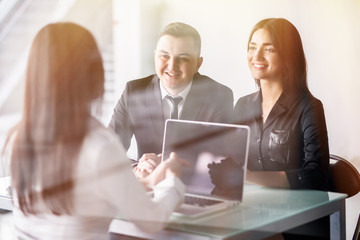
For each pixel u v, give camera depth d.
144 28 2.43
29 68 1.18
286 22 2.20
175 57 2.34
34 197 1.17
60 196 1.15
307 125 1.99
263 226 1.33
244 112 2.14
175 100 2.27
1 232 1.43
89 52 1.19
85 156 1.14
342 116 2.29
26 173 1.16
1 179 1.68
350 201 2.29
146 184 1.46
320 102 2.05
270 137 2.00
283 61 2.14
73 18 2.42
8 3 2.30
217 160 1.54
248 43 2.24
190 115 2.30
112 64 2.46
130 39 2.46
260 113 2.10
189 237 1.26
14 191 1.21
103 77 1.22
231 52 2.29
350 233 2.29
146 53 2.43
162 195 1.30
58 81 1.14
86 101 1.17
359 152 2.27
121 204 1.16
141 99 2.33
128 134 2.31
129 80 2.43
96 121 1.19
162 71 2.36
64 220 1.16
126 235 1.41
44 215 1.17
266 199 1.62
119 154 1.18
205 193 1.54
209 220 1.36
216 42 2.36
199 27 2.36
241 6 2.27
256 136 2.04
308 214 1.51
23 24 2.30
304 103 2.04
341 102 2.28
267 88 2.13
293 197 1.66
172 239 1.30
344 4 2.25
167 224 1.29
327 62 2.27
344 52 2.26
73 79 1.15
